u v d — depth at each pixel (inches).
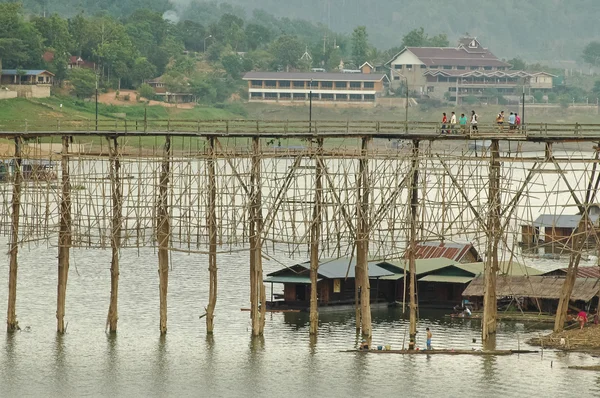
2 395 6993.1
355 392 7032.5
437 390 7052.2
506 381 7234.3
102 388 7145.7
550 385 7135.8
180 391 7081.7
